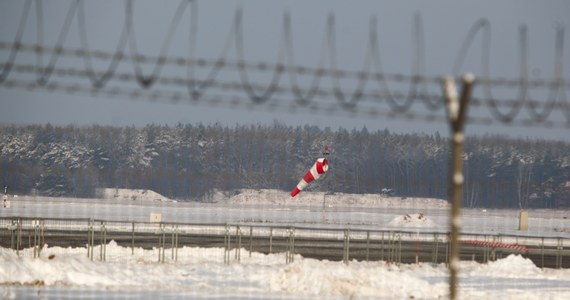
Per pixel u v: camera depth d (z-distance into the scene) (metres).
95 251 171.00
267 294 123.25
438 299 127.19
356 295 126.38
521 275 159.62
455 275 52.00
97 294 118.25
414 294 129.12
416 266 167.25
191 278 137.88
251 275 142.12
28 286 125.38
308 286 129.25
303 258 172.38
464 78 50.41
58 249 171.12
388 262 168.88
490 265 168.50
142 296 117.31
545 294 133.62
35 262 134.12
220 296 119.19
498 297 128.50
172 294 120.00
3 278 127.56
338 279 130.62
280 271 138.25
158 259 162.25
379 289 129.75
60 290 121.56
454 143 51.16
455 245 51.81
